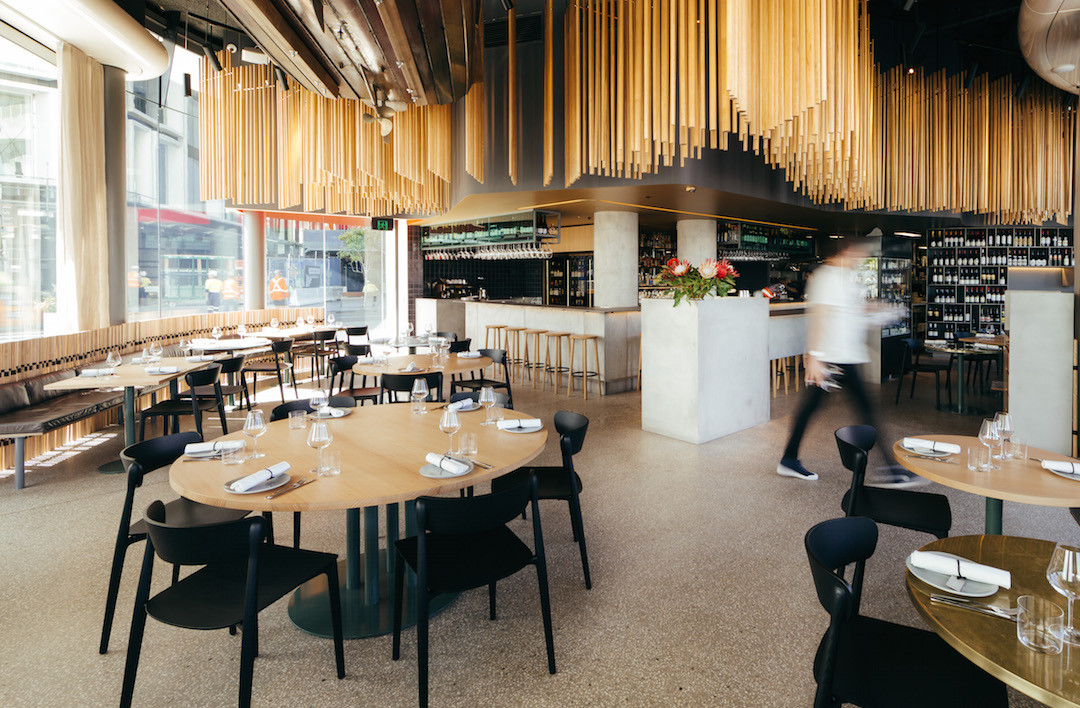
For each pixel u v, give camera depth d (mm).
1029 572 1836
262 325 10547
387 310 13930
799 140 5145
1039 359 5176
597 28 5648
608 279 9578
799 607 2965
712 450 5762
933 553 1823
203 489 2285
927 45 8664
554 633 2754
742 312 6434
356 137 8094
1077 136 5008
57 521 4059
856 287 5215
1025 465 2764
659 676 2445
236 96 8633
